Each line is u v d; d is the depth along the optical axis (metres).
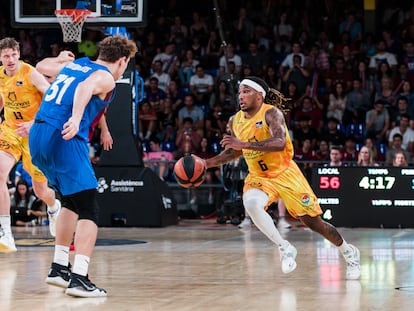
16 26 19.48
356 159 24.05
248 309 7.77
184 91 28.83
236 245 15.20
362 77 28.05
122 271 10.92
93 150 24.38
